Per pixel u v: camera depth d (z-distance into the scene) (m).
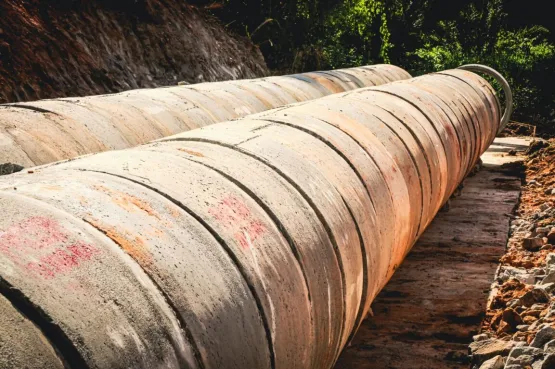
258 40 19.59
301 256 2.94
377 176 4.31
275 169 3.34
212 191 2.76
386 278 4.73
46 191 2.27
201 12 16.97
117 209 2.29
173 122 5.90
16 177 2.47
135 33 13.30
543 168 11.52
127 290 1.98
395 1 24.44
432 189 5.79
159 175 2.72
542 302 5.31
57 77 10.44
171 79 13.52
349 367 4.64
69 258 1.92
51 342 1.72
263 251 2.69
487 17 23.53
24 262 1.82
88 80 11.09
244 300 2.42
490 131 10.11
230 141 3.49
